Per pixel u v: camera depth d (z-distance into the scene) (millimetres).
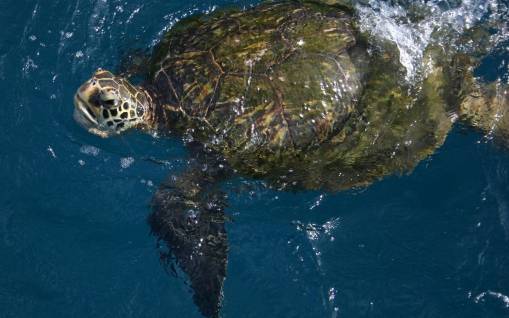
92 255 5137
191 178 4977
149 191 5363
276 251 5082
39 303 4938
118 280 5012
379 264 5027
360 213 5215
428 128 4781
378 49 4746
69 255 5148
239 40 4820
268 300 4887
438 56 5027
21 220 5352
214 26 5121
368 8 5148
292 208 5223
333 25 4789
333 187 4828
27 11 6641
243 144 4617
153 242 5164
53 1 6645
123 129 5312
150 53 5828
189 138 4883
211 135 4719
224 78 4684
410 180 5328
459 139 5441
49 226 5301
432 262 5020
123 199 5379
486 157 5363
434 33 5152
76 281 5023
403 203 5254
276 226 5168
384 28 4918
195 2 6504
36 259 5152
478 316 4762
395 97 4676
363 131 4605
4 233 5293
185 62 4953
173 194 4918
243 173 4816
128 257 5109
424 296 4883
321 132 4512
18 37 6469
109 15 6457
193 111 4777
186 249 4656
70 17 6512
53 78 6125
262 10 5137
